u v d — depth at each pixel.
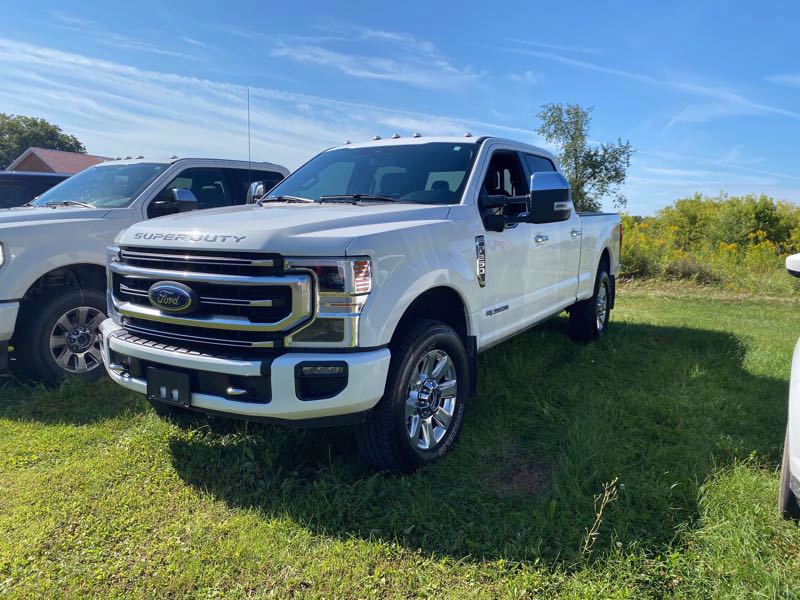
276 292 2.87
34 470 3.39
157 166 6.09
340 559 2.55
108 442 3.78
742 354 6.03
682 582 2.38
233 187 6.66
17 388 4.82
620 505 2.90
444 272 3.45
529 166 5.07
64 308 4.84
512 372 5.06
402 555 2.59
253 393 2.93
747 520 2.74
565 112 23.98
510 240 4.33
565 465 3.26
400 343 3.18
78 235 4.93
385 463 3.19
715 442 3.63
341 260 2.85
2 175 10.30
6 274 4.48
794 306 9.95
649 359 5.77
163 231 3.24
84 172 6.46
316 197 4.36
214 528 2.79
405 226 3.27
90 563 2.55
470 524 2.77
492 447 3.65
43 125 56.59
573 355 5.89
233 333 2.97
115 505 3.00
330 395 2.86
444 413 3.55
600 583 2.37
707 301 10.39
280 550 2.62
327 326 2.87
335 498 2.98
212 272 3.00
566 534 2.70
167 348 3.16
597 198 24.62
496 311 4.20
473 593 2.35
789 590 2.28
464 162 4.24
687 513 2.86
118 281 3.59
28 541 2.69
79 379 4.84
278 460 3.44
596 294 6.49
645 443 3.68
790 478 2.63
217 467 3.38
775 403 4.50
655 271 12.97
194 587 2.40
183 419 4.04
